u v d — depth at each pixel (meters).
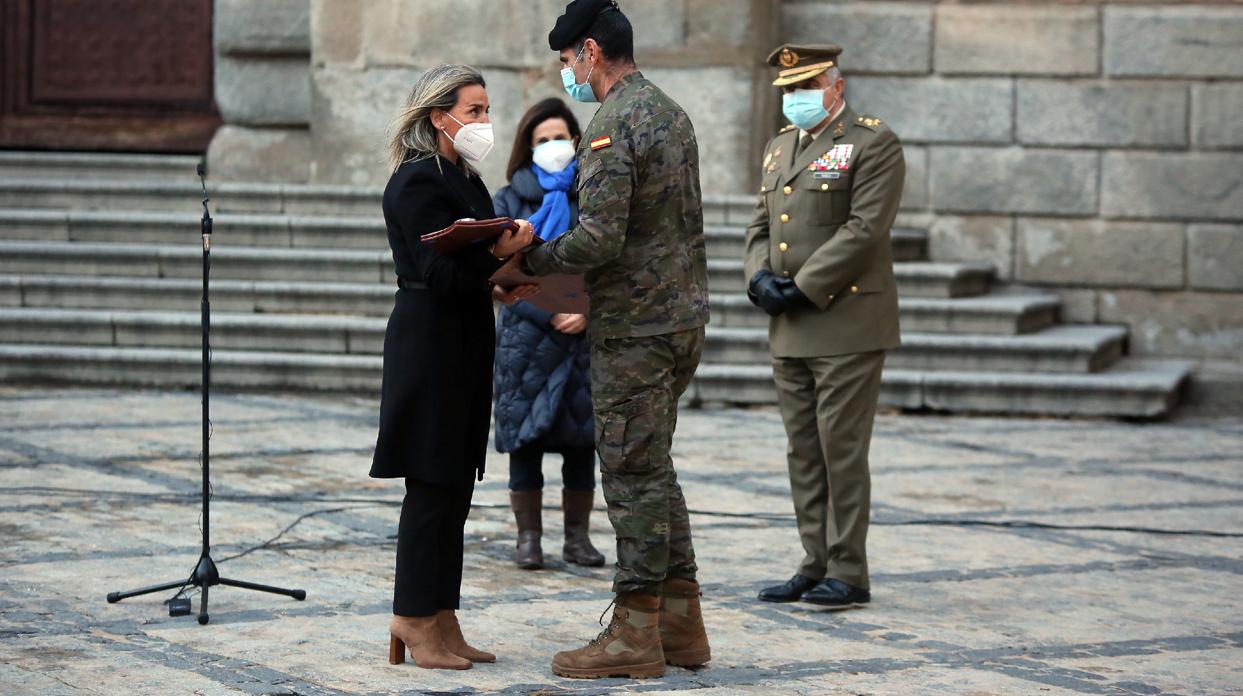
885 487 12.12
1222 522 11.05
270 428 14.10
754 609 8.41
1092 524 10.89
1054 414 16.17
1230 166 18.55
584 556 9.34
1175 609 8.56
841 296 8.48
